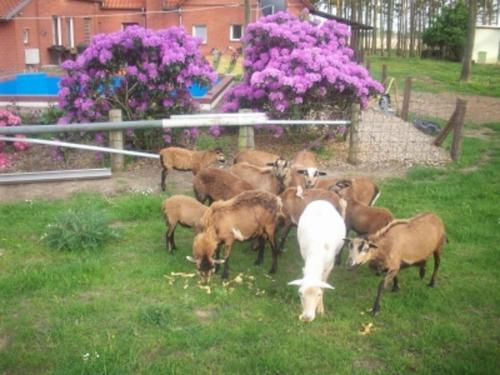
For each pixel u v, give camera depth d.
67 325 4.01
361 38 21.69
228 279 4.81
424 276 4.89
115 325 4.04
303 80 8.31
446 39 30.39
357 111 8.09
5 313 4.21
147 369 3.53
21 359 3.64
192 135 8.50
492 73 23.62
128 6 23.58
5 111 9.28
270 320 4.14
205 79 8.54
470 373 3.52
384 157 8.62
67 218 5.52
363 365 3.64
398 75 21.36
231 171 6.12
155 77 8.17
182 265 5.02
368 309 4.34
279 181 5.77
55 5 21.22
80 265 4.91
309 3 20.95
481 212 6.28
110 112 7.82
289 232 5.92
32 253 5.27
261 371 3.55
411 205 6.50
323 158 8.55
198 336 3.88
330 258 4.30
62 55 21.67
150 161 8.38
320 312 4.21
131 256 5.23
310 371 3.54
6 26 18.70
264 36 9.20
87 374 3.49
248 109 8.26
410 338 3.93
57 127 7.33
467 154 8.83
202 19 21.80
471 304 4.42
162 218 6.17
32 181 7.33
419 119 11.12
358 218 5.11
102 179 7.55
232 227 4.68
